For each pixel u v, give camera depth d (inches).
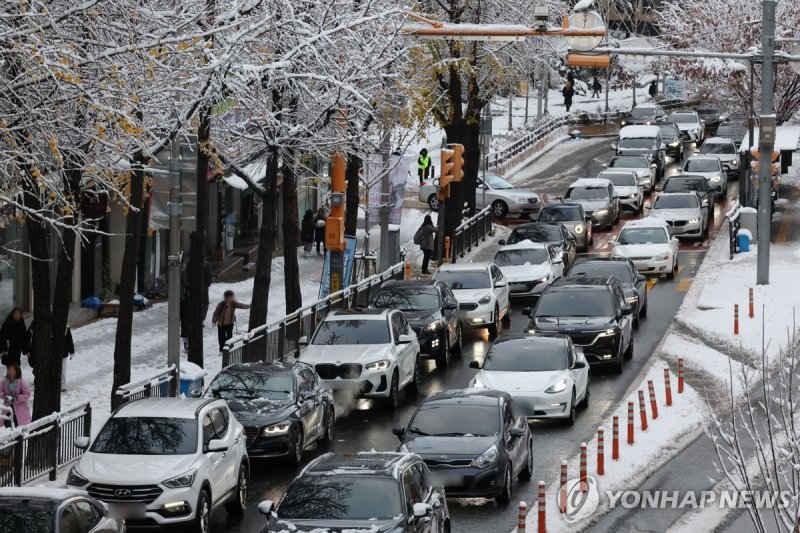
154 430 1958.7
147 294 4239.7
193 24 2137.1
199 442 1948.8
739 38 7258.9
